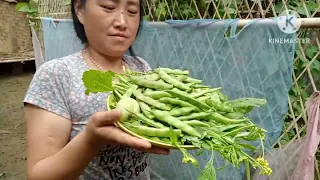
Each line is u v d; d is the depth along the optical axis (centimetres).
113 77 135
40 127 132
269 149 213
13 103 736
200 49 238
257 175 226
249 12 234
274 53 203
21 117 643
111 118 108
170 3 287
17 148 505
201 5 266
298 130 219
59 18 350
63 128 135
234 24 217
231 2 250
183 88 128
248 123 122
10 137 547
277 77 204
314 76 222
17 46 1076
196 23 236
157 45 263
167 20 262
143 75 135
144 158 155
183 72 137
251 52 213
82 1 148
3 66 1027
